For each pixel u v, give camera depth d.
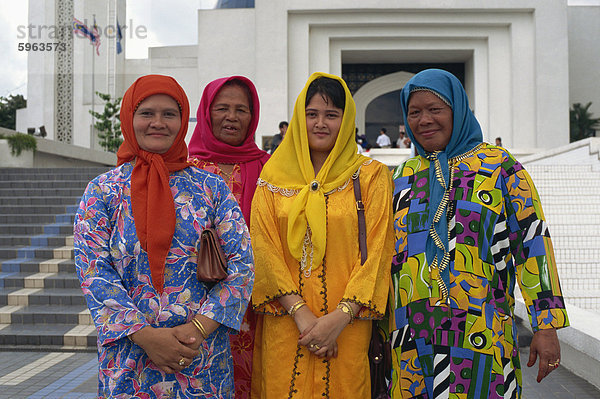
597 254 5.81
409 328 1.87
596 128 21.30
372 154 14.86
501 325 1.81
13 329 5.00
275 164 2.11
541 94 16.75
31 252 6.55
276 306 1.97
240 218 1.81
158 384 1.64
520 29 17.03
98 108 24.50
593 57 21.56
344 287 1.96
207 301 1.68
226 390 1.75
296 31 17.09
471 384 1.76
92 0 24.91
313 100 2.05
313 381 1.93
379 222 1.98
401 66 19.22
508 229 1.89
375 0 16.66
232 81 2.48
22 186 9.16
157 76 1.79
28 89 24.39
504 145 17.12
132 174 1.74
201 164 2.44
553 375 3.71
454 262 1.82
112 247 1.68
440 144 1.99
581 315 3.72
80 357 4.50
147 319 1.63
